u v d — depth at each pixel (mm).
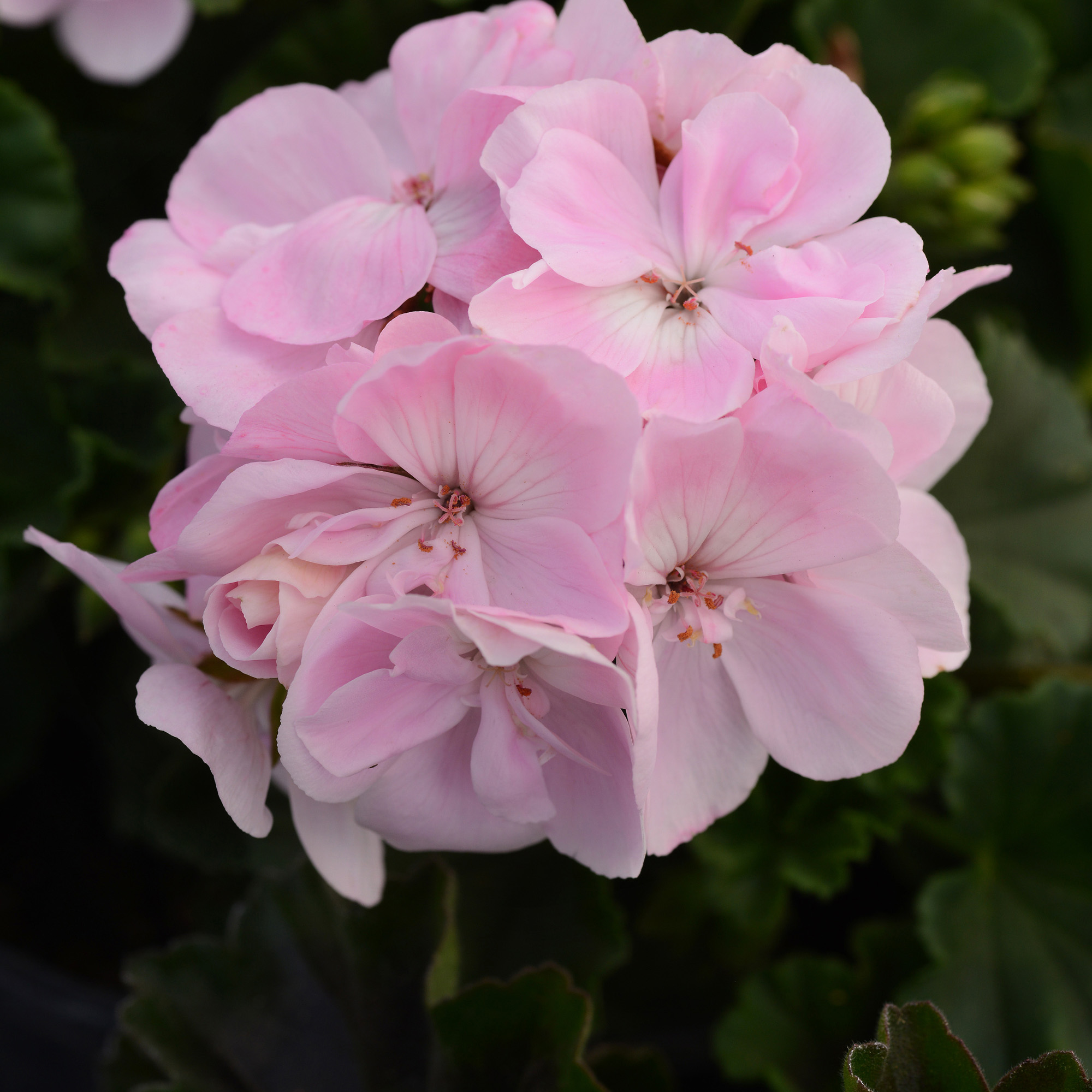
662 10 482
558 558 356
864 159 365
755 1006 455
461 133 368
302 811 379
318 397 351
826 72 365
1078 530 479
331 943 424
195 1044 423
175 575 369
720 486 358
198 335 367
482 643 344
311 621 359
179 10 476
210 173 383
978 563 479
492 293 354
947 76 482
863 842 440
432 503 363
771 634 374
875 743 367
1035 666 471
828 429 349
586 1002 402
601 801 368
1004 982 451
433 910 416
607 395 346
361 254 366
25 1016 481
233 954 427
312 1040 422
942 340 385
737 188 368
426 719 362
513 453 357
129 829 486
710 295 368
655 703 347
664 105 369
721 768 377
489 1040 408
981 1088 361
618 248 362
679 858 472
